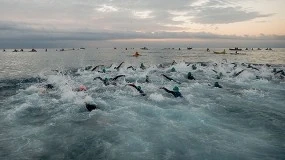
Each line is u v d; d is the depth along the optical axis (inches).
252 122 516.7
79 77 1101.1
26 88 847.1
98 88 829.2
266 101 690.8
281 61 2143.2
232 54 3486.7
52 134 446.6
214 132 458.9
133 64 1892.2
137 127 478.6
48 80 1026.7
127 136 436.5
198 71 1288.1
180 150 388.2
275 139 429.4
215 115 561.0
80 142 414.6
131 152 380.8
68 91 755.4
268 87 890.7
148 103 649.6
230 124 504.4
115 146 399.9
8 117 538.9
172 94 742.5
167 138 430.3
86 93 748.6
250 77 1085.8
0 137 434.0
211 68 1376.7
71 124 494.0
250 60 2274.9
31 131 460.8
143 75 1135.6
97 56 3078.2
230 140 424.2
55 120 518.0
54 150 387.9
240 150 387.2
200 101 677.9
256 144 409.1
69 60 2358.5
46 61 2228.1
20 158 362.3
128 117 534.9
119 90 797.9
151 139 426.0
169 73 1218.0
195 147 397.7
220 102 670.5
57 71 1364.4
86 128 473.1
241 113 578.2
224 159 360.5
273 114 571.8
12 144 406.9
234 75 1141.7
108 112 569.0
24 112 572.7
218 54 3486.7
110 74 1179.3
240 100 695.7
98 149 390.6
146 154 374.6
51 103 644.1
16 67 1642.5
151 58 2642.7
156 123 501.0
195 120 521.0
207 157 366.0
